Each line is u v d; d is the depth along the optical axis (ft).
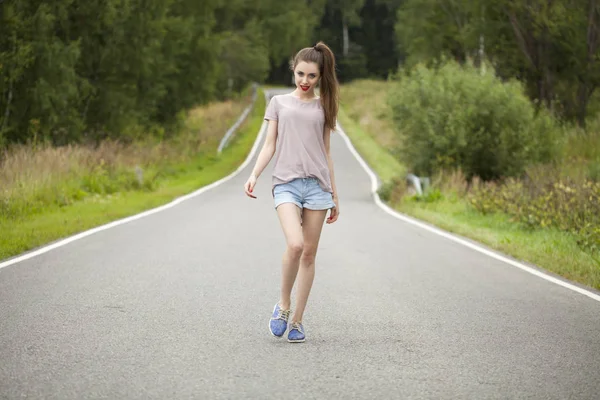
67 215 57.31
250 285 32.81
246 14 268.41
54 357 21.29
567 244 47.75
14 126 91.25
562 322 26.99
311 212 24.08
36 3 94.99
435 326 26.07
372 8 412.16
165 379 19.56
